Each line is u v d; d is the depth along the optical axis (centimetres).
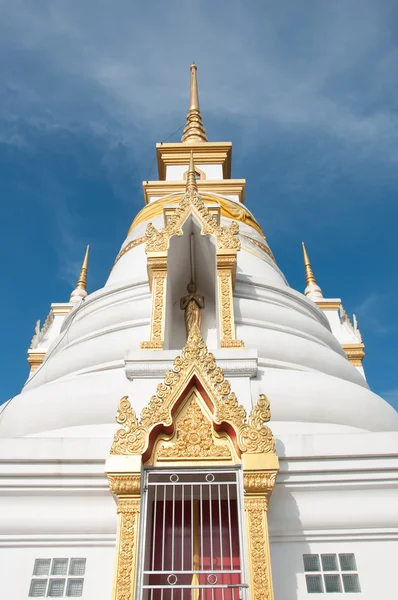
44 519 704
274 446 682
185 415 716
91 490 713
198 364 738
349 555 684
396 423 941
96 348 1059
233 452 687
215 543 725
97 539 698
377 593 651
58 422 877
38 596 652
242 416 697
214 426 703
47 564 681
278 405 867
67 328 1273
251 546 612
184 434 702
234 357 854
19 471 717
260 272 1412
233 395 714
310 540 694
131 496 645
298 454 727
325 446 736
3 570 673
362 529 700
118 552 607
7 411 928
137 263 1448
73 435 850
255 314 1128
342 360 1120
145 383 831
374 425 898
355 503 711
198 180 1809
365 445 736
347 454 727
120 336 1073
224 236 1102
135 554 607
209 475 695
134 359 848
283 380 902
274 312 1149
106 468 652
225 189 1780
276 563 674
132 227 1722
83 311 1302
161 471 678
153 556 677
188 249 1176
